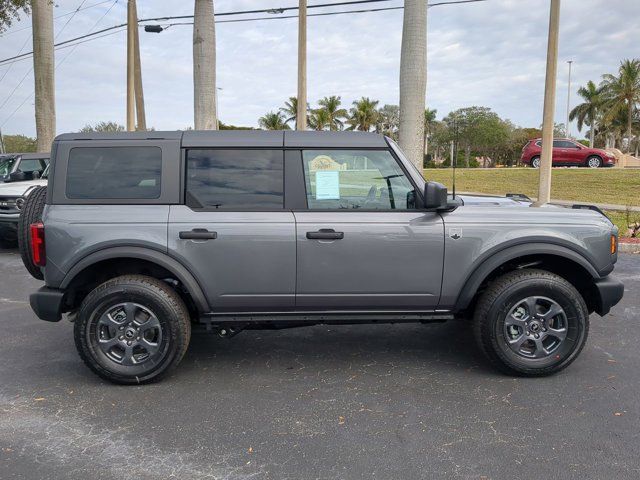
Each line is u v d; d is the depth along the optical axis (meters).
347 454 3.20
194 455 3.20
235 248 4.11
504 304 4.17
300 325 4.49
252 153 4.24
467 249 4.20
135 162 4.20
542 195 13.11
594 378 4.31
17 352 4.97
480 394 4.02
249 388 4.16
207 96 12.84
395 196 4.29
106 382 4.28
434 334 5.46
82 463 3.12
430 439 3.37
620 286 4.33
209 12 12.65
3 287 7.55
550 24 12.61
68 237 4.05
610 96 54.56
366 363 4.68
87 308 4.06
